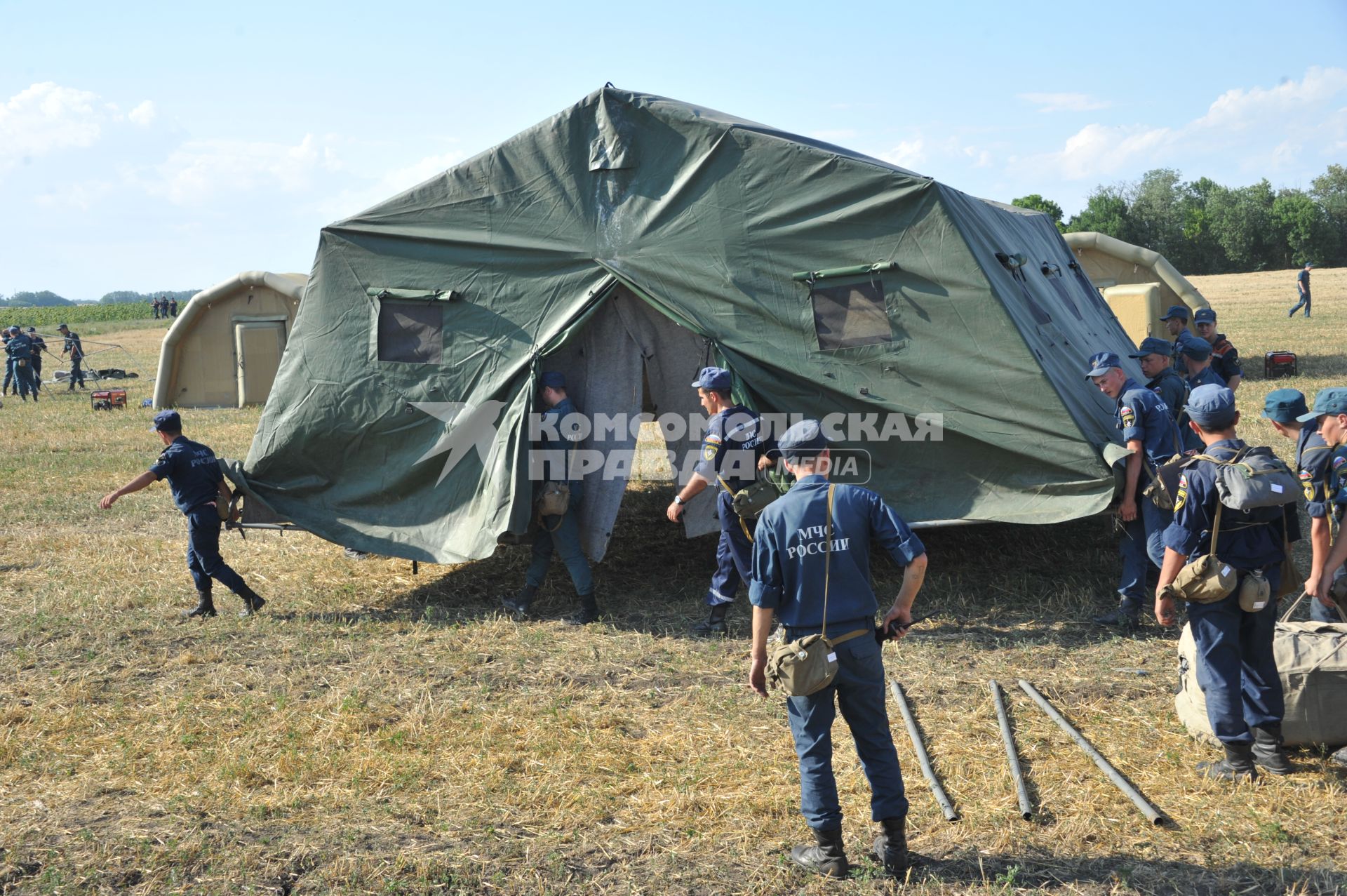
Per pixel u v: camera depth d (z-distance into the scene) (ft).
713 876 13.84
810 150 25.52
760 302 25.84
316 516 27.73
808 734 13.55
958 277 24.72
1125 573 23.21
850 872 13.69
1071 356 28.60
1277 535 15.52
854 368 25.49
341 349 27.96
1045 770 16.39
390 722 19.33
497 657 22.81
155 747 18.25
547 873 13.98
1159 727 17.89
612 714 19.39
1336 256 296.51
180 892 13.67
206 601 25.98
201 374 73.10
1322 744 16.14
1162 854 13.96
